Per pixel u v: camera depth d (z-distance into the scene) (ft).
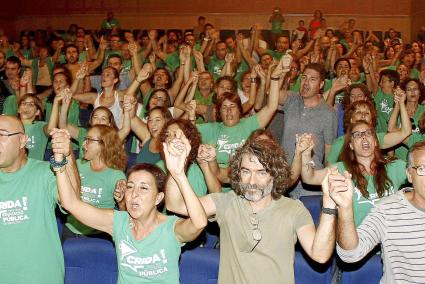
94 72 34.53
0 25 57.47
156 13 56.65
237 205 9.80
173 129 13.29
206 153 12.24
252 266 9.53
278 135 19.97
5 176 10.55
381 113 23.21
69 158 10.36
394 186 13.08
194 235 9.75
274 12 52.01
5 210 10.44
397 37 51.47
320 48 37.29
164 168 13.51
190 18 56.44
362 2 55.52
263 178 9.50
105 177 14.57
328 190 8.74
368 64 27.02
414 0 54.80
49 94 24.97
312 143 13.12
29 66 35.01
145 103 24.18
